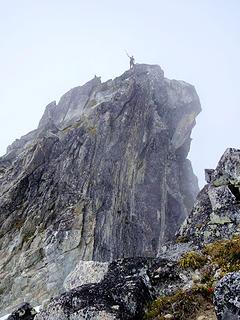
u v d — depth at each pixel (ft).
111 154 252.83
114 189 242.78
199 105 365.81
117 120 266.16
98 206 227.40
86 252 204.74
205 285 35.35
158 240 253.24
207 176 66.74
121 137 262.47
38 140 245.86
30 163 232.94
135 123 276.21
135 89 287.69
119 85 314.55
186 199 321.11
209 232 51.96
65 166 237.45
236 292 26.91
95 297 33.55
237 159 59.31
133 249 236.22
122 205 245.24
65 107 329.93
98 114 265.75
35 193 224.33
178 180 304.50
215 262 38.19
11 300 186.80
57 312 33.30
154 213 259.60
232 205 53.21
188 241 53.57
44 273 194.90
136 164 267.59
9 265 197.26
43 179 230.27
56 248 202.59
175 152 333.21
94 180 237.25
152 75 344.90
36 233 209.05
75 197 225.15
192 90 365.20
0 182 235.61
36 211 217.15
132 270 40.04
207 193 61.41
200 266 38.68
